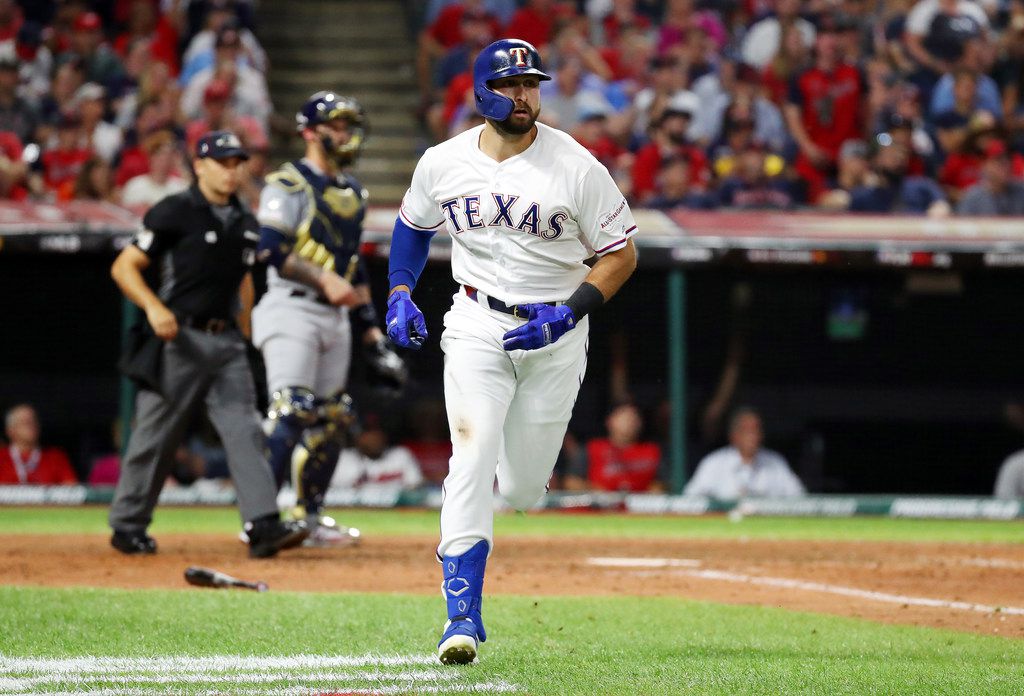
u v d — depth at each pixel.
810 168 56.09
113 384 43.88
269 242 26.81
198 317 25.70
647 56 60.81
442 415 44.72
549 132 15.29
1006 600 21.16
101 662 14.60
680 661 14.80
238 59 57.62
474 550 14.45
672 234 42.50
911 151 53.28
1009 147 55.66
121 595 19.73
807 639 16.55
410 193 15.91
